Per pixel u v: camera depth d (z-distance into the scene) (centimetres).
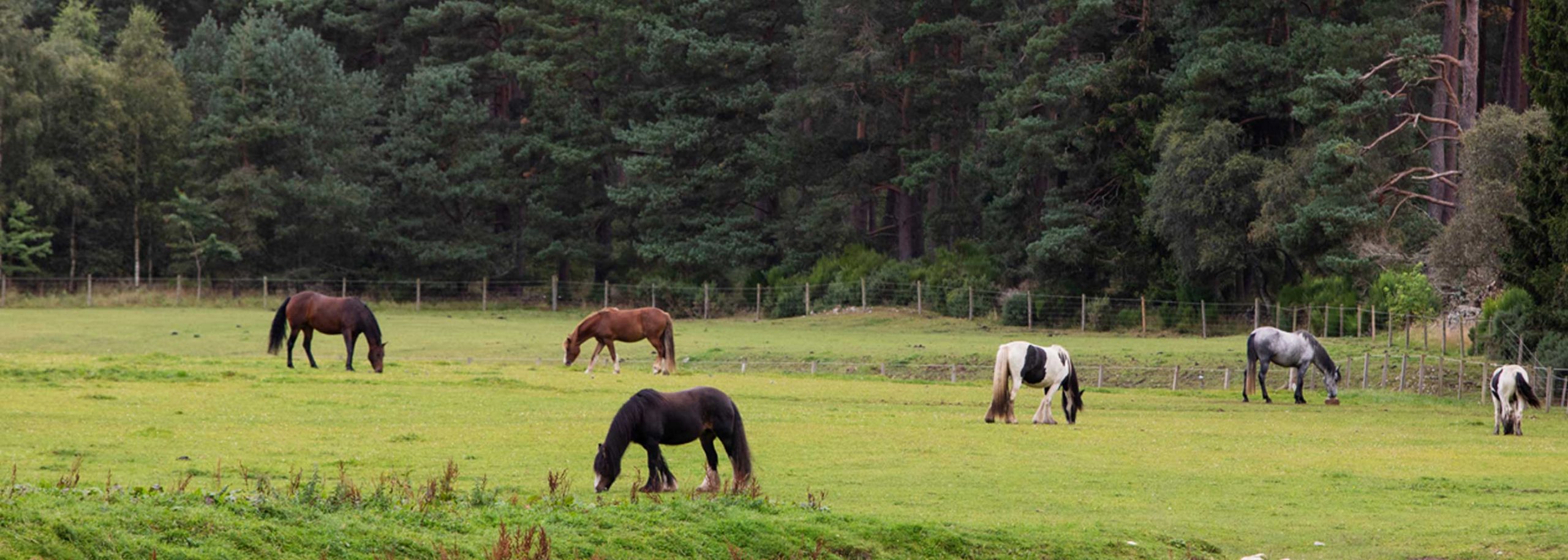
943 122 6619
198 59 7700
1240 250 5409
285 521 1095
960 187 6875
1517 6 6325
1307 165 5247
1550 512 1647
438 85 7144
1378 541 1444
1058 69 6197
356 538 1083
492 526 1192
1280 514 1605
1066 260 5841
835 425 2394
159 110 7038
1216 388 3819
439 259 7088
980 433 2334
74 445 1784
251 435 1995
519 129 7550
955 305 5975
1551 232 3622
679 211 6994
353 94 7244
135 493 1130
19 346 4450
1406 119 5434
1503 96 6481
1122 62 5950
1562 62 3756
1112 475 1875
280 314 3153
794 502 1456
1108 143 6056
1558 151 3706
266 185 6869
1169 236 5597
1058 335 5353
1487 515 1620
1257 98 5612
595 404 2647
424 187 7119
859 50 6575
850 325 5797
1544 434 2652
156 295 6444
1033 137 6000
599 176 7794
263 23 7219
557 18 7200
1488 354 3809
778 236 6925
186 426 2062
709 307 6556
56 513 979
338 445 1917
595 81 7206
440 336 4991
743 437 1586
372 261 7550
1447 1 5394
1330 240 5159
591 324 3459
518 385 2972
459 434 2091
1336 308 4900
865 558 1250
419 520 1178
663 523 1252
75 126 6919
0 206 6419
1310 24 5553
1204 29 5912
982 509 1567
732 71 7050
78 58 6831
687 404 1544
